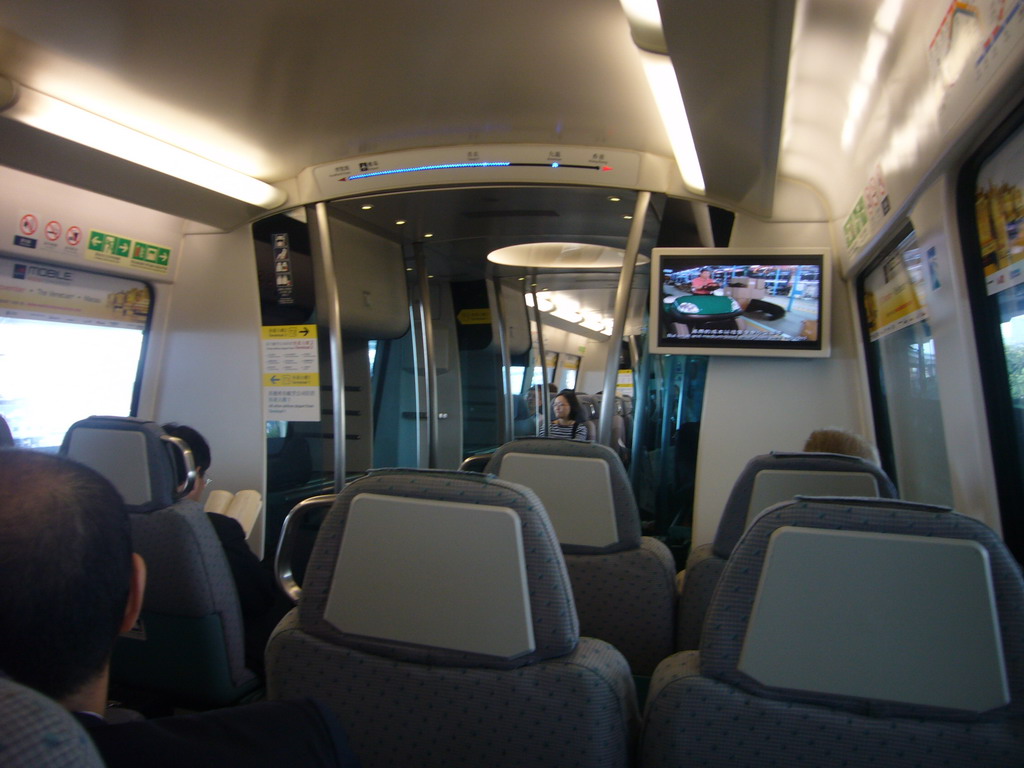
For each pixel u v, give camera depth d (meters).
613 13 2.92
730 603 1.36
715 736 1.38
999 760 1.27
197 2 2.85
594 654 1.55
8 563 0.64
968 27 2.00
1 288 4.41
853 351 4.49
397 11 2.93
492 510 1.50
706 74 2.62
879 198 3.28
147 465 2.54
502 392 6.83
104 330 5.12
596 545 2.85
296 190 5.17
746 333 4.50
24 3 2.87
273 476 5.36
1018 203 2.13
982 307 2.47
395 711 1.60
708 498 4.62
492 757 1.56
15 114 3.61
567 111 4.04
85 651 0.67
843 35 2.69
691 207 4.74
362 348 6.16
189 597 2.56
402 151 4.74
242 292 5.42
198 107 3.94
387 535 1.58
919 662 1.29
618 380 4.85
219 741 0.76
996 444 2.43
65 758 0.40
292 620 1.74
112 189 4.44
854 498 1.35
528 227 5.57
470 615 1.53
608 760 1.51
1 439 3.20
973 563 1.25
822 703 1.34
